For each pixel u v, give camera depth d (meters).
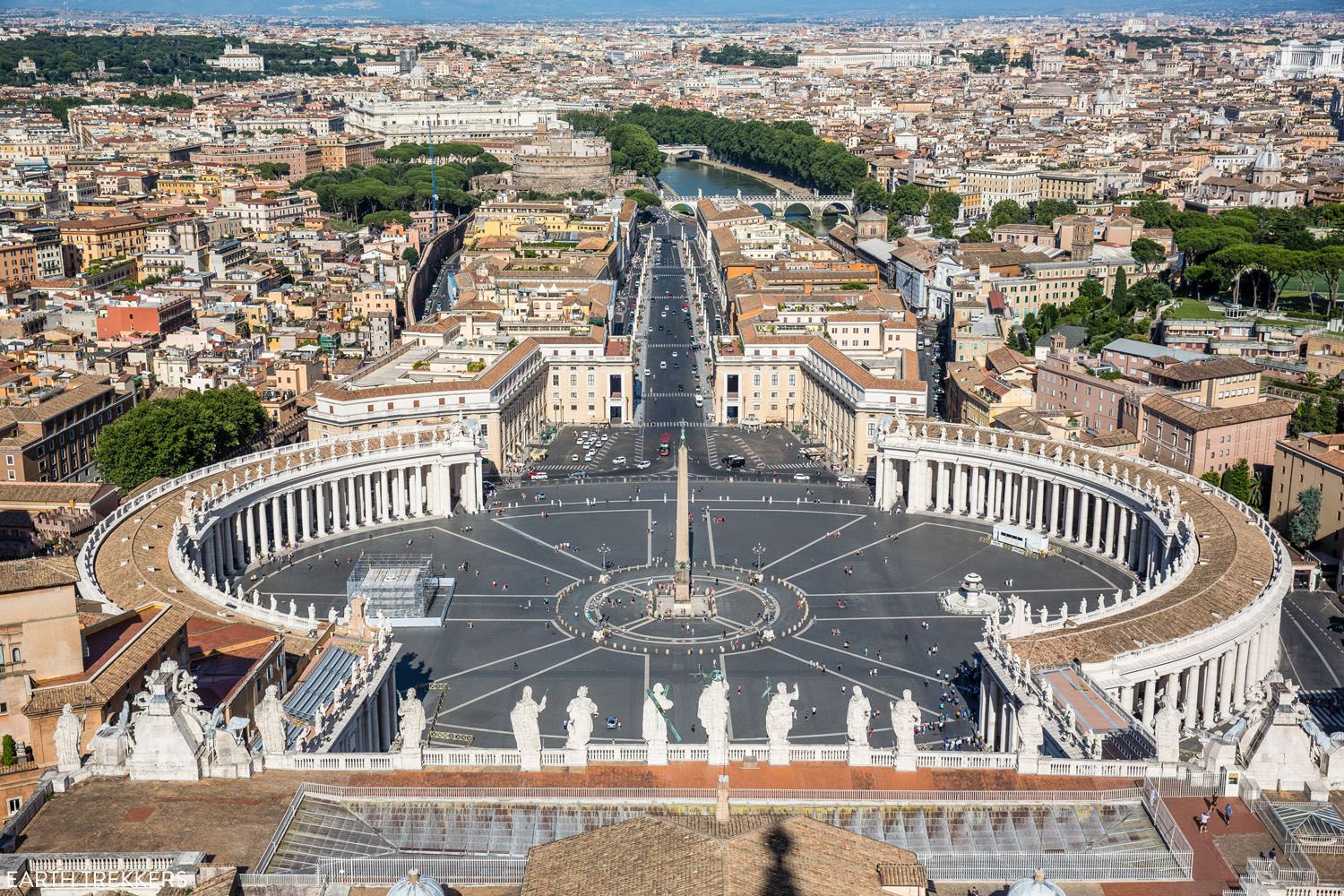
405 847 118.88
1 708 146.75
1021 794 124.94
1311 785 123.19
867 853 103.50
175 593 199.12
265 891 108.12
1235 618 194.75
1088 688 167.38
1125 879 113.62
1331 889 107.69
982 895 111.75
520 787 126.25
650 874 98.00
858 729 132.88
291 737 140.75
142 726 126.56
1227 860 115.50
